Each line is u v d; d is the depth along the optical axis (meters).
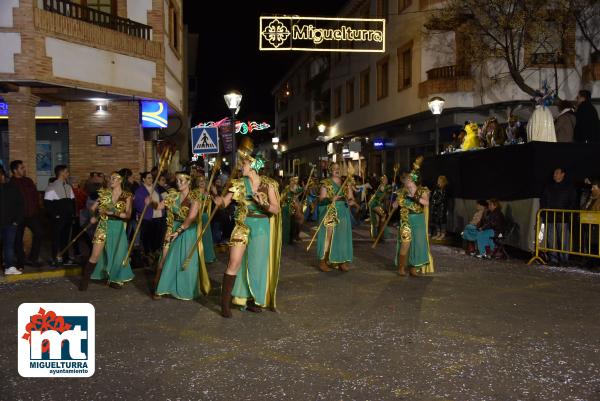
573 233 11.14
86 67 15.33
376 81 30.91
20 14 13.94
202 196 7.86
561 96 22.05
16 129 14.65
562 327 6.66
